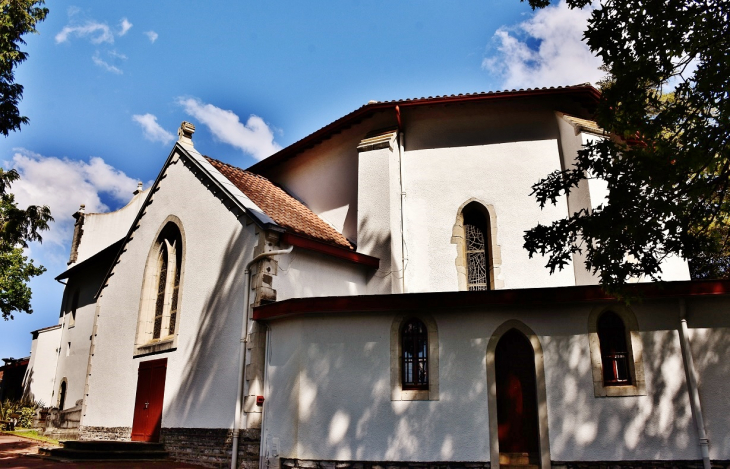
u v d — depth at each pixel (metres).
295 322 10.99
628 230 8.79
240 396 11.47
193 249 14.27
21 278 28.98
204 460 12.00
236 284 12.58
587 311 10.09
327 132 17.16
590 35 9.45
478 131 15.49
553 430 9.66
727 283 9.73
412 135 15.95
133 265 16.84
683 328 9.82
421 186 15.38
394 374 10.28
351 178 16.61
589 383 9.78
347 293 13.76
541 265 14.03
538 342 10.08
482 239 14.91
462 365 10.16
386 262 14.21
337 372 10.48
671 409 9.57
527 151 15.00
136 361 15.33
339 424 10.21
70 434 17.83
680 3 8.72
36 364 25.11
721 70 8.10
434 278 14.55
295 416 10.42
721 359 9.72
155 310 15.71
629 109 9.43
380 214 14.70
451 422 9.91
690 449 9.40
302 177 18.11
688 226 9.48
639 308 10.05
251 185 15.73
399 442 9.95
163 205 16.00
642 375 9.74
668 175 8.74
